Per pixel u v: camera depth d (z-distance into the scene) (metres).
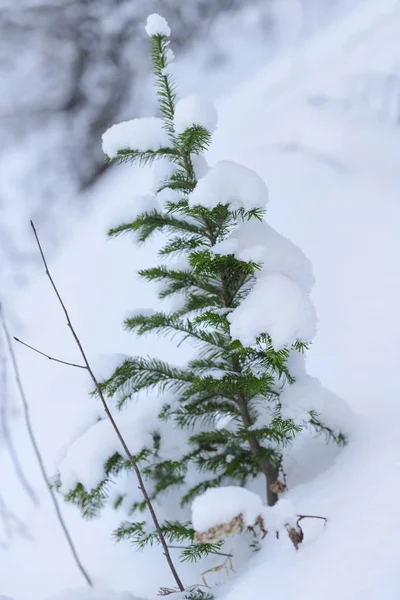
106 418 2.55
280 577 1.79
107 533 3.08
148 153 2.33
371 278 3.77
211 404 2.46
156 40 2.28
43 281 6.35
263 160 5.21
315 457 2.53
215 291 2.38
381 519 1.76
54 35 9.49
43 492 3.57
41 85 9.34
